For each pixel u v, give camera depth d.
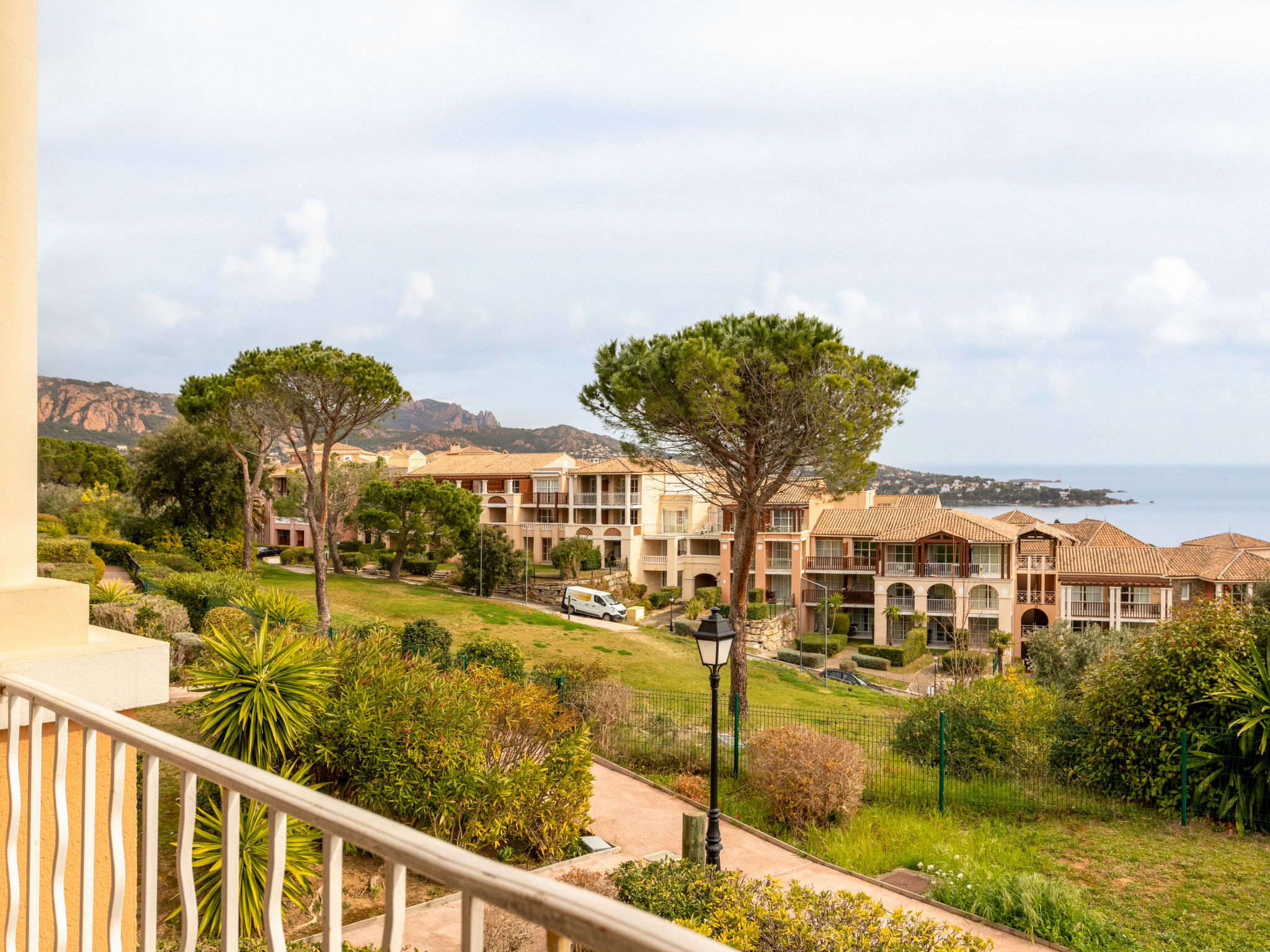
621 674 30.56
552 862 10.69
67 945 2.36
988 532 53.06
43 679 2.18
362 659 10.79
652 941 0.72
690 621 49.69
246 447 39.47
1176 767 13.65
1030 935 9.54
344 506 53.19
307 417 29.02
